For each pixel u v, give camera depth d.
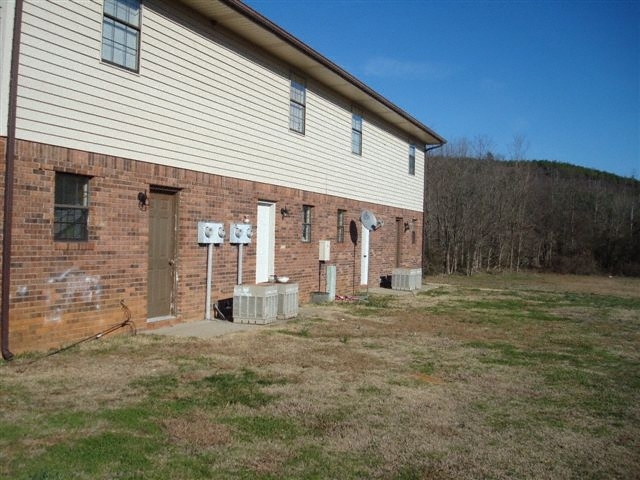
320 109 17.00
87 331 9.05
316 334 11.09
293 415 6.13
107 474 4.42
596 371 9.13
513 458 5.23
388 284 23.11
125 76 9.67
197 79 11.46
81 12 8.80
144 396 6.45
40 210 8.18
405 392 7.27
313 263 16.75
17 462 4.54
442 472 4.83
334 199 18.09
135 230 9.94
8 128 7.66
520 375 8.58
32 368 7.38
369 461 5.00
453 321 14.16
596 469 5.08
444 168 39.06
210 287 11.93
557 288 28.41
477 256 40.00
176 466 4.66
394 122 22.89
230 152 12.58
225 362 8.31
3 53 7.67
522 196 43.31
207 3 10.97
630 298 23.17
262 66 13.80
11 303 7.80
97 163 9.13
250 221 13.35
